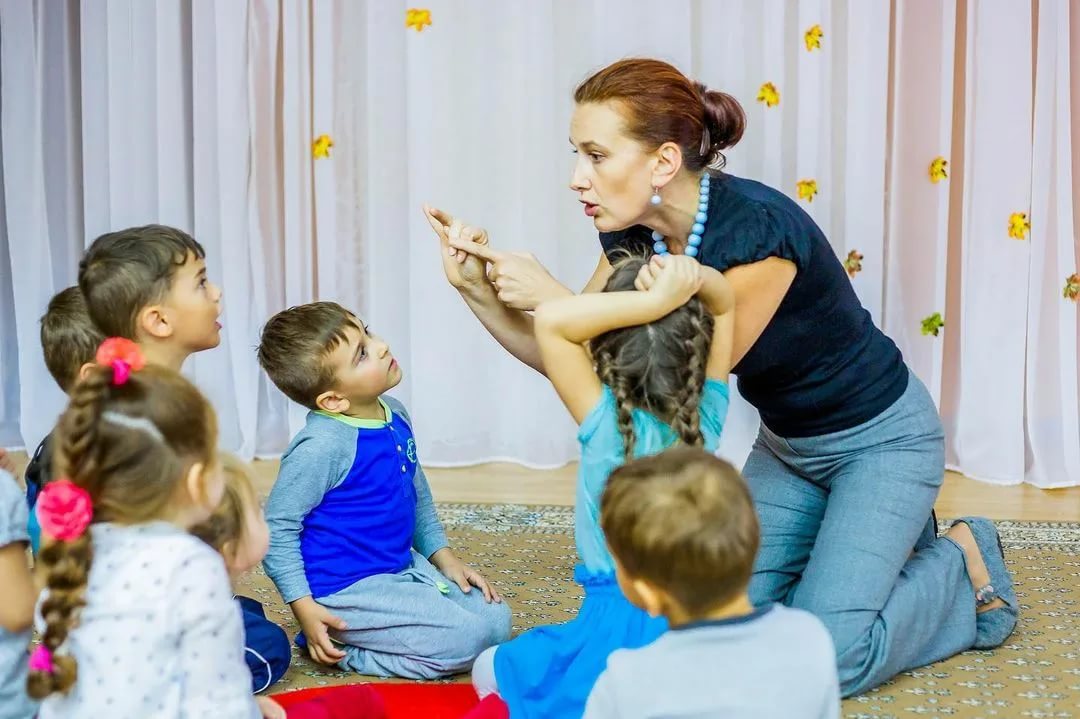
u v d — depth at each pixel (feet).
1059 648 6.05
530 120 9.45
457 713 5.30
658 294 4.66
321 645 5.77
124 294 5.38
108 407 3.85
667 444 4.70
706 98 5.36
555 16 9.40
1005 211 8.95
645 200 5.26
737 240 5.31
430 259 9.67
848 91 9.13
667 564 3.61
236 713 3.88
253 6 9.62
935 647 5.84
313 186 9.93
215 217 9.95
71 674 3.76
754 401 6.11
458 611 5.82
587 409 4.79
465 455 9.99
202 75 9.74
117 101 9.90
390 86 9.64
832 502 5.90
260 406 10.19
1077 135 9.11
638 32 9.20
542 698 4.87
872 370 5.84
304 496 5.69
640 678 3.63
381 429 5.90
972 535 6.09
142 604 3.81
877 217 9.22
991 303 9.09
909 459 5.83
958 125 9.35
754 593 6.07
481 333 9.91
